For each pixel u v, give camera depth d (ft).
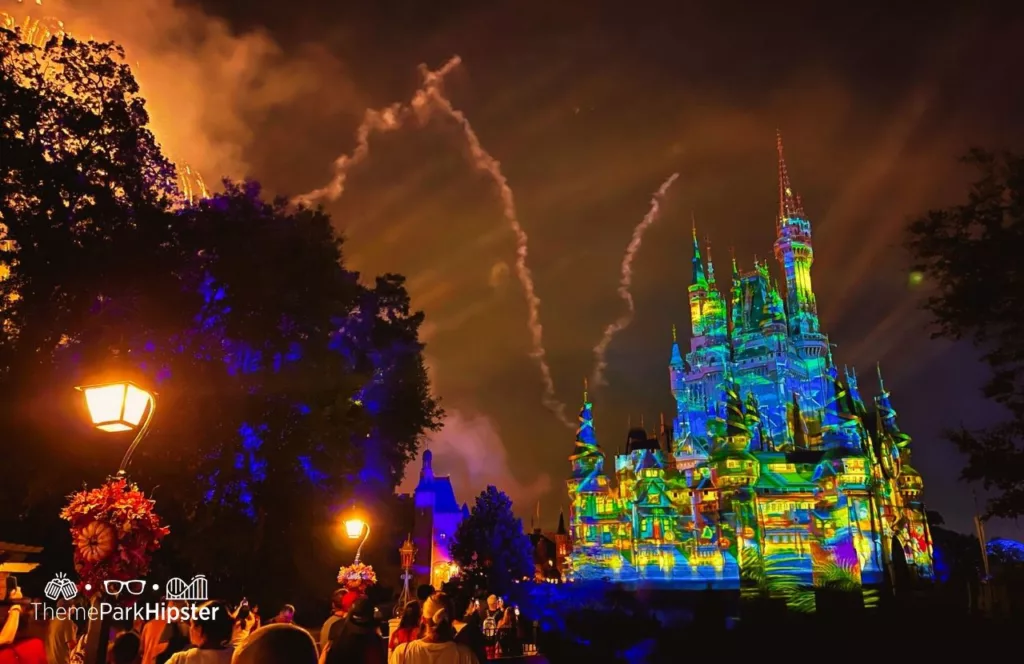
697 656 101.96
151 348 98.27
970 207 71.36
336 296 127.85
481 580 220.02
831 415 455.22
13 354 90.07
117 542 30.96
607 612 124.26
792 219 639.35
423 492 298.76
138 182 107.76
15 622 41.27
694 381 597.93
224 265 110.01
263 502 114.73
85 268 94.27
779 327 579.48
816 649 100.27
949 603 124.77
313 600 140.67
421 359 173.88
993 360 72.79
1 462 90.99
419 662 32.86
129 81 107.45
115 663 31.89
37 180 94.43
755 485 435.12
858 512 415.23
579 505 476.54
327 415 116.88
